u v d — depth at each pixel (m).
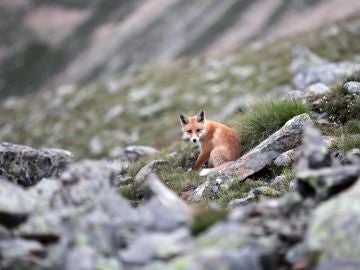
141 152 29.00
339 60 69.50
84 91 99.88
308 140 11.77
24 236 9.52
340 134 20.06
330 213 9.08
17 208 9.94
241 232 8.95
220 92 73.62
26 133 85.88
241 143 22.52
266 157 19.33
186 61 101.50
